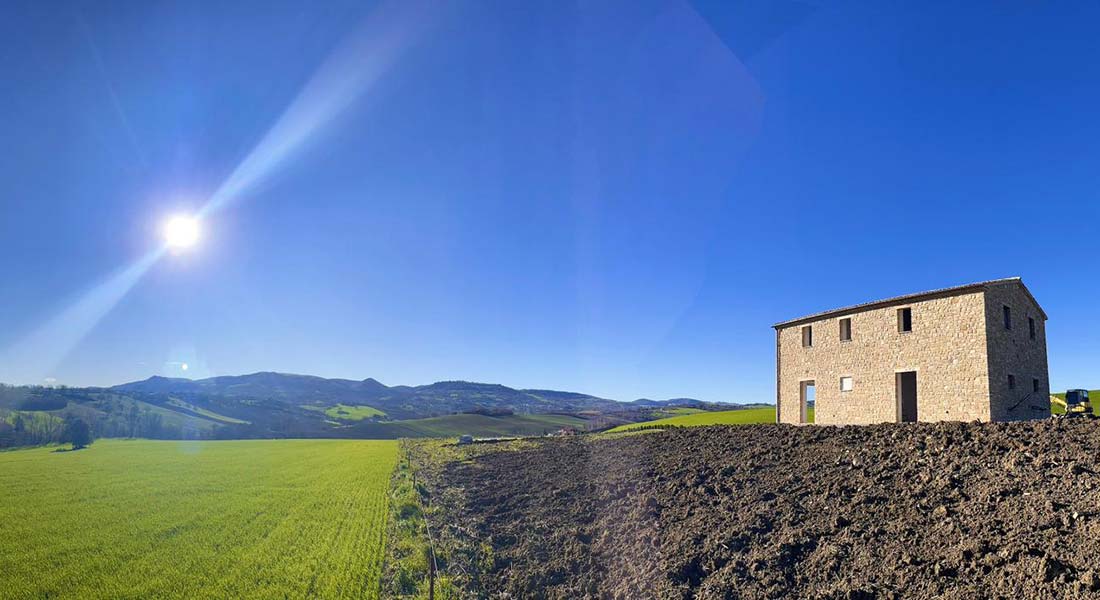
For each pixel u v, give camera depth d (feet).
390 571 69.97
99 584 67.62
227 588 65.31
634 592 56.13
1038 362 116.26
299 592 63.41
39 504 115.44
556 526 80.59
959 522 53.26
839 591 47.98
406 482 133.59
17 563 75.31
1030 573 42.29
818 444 90.74
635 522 74.64
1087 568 40.65
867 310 118.62
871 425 96.17
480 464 143.84
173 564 74.49
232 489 132.87
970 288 102.17
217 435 403.95
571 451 143.95
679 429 148.87
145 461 203.51
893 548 52.11
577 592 59.77
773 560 55.47
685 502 77.51
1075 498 51.29
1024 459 62.90
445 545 77.46
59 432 334.03
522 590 61.72
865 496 64.13
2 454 243.81
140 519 100.22
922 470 68.44
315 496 121.29
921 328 108.68
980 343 100.01
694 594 53.52
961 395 101.60
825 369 126.72
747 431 118.21
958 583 44.37
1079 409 108.58
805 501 67.97
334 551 78.43
